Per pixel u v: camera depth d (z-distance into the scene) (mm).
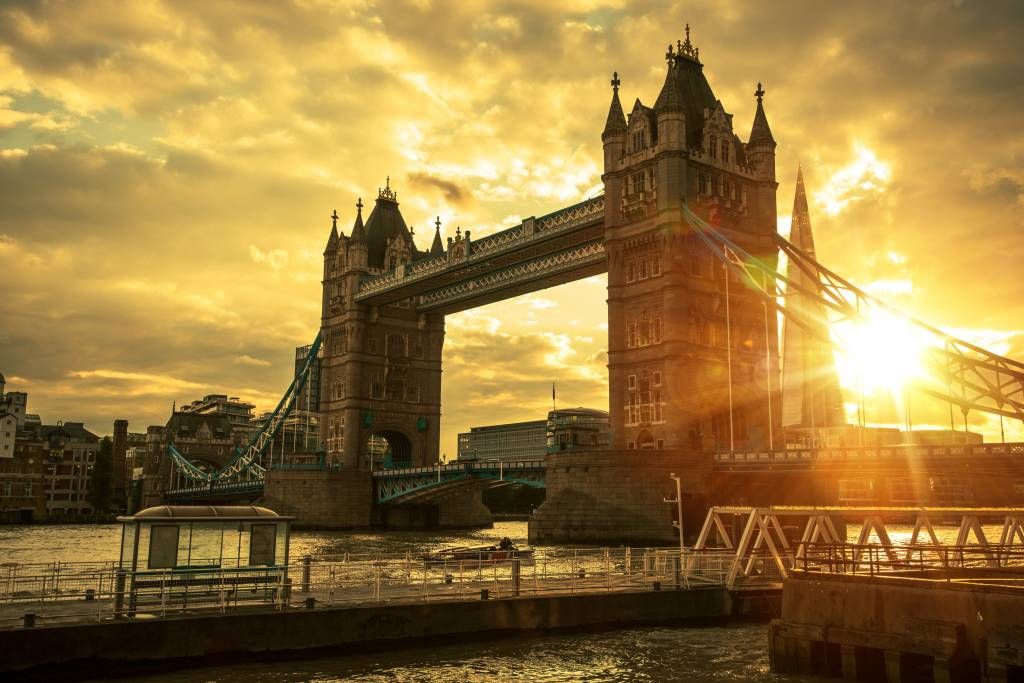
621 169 105125
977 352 87375
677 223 98250
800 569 35594
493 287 136000
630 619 43281
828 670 33719
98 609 34062
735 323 103312
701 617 44969
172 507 36781
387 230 163750
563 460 95312
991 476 74438
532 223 119125
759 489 94875
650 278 101250
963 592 29672
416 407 159625
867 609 32250
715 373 100125
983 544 38938
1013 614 28453
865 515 42406
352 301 155500
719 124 105500
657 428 97812
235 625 34438
